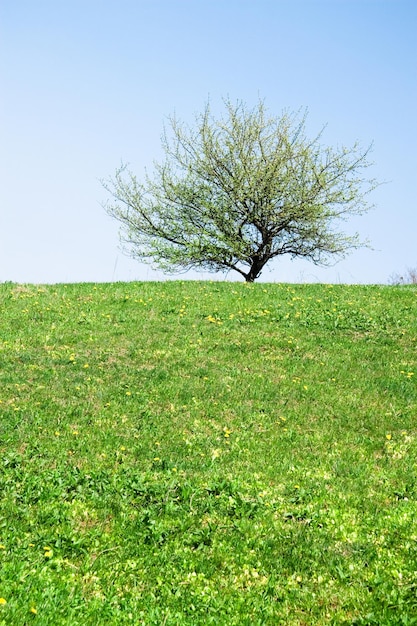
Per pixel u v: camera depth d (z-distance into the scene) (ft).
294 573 28.71
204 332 65.62
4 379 51.96
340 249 114.73
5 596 24.62
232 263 117.60
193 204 115.55
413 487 37.50
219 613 25.76
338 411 49.39
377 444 44.16
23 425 43.75
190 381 53.52
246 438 44.42
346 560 29.68
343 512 34.24
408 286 92.53
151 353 59.36
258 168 111.75
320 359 59.93
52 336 62.69
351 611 26.08
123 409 47.57
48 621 23.34
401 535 31.65
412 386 54.03
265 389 52.70
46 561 28.25
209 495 35.40
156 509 33.55
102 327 66.13
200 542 30.91
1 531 30.48
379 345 64.28
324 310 73.72
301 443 43.93
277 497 35.78
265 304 75.97
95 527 31.76
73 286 83.87
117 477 36.81
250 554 30.14
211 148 113.60
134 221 118.01
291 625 25.31
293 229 115.14
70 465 38.60
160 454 40.81
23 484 35.32
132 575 27.86
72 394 49.96
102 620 24.31
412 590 26.86
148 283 86.99
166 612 25.46
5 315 68.69
